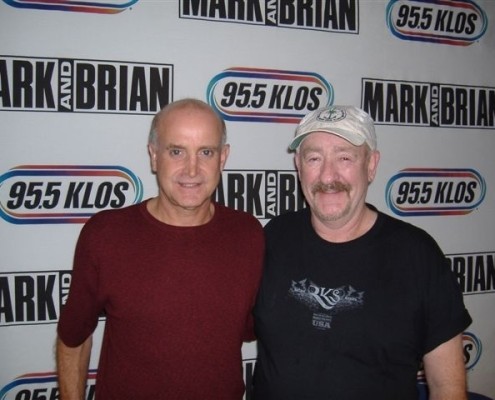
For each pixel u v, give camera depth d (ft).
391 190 5.29
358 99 5.10
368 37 5.08
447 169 5.46
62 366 3.44
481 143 5.56
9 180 4.25
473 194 5.57
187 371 3.15
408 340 3.06
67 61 4.29
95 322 3.45
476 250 5.62
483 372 5.73
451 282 3.11
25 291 4.38
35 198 4.33
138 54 4.44
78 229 4.45
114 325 3.28
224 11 4.64
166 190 3.15
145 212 3.36
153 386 3.13
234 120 4.75
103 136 4.43
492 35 5.51
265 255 3.53
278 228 3.66
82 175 4.41
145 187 4.55
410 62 5.25
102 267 3.18
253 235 3.49
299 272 3.29
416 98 5.29
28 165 4.28
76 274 3.29
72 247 4.46
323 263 3.26
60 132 4.33
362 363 3.07
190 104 3.18
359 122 3.28
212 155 3.17
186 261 3.21
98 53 4.35
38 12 4.21
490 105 5.56
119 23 4.39
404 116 5.26
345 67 5.03
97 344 4.64
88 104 4.37
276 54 4.81
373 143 3.40
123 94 4.44
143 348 3.14
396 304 3.06
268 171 4.87
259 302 3.40
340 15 4.98
